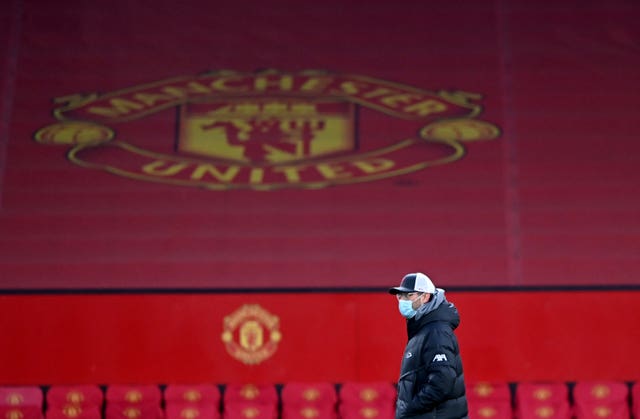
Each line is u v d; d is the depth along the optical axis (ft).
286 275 129.18
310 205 137.39
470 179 139.54
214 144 145.28
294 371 119.14
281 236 134.00
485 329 119.55
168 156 143.33
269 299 120.98
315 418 110.52
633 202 136.56
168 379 118.83
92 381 118.32
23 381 117.70
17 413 108.68
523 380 118.32
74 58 155.02
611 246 131.44
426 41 158.51
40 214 134.82
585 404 109.40
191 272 129.29
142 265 129.80
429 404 68.13
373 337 119.85
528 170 140.26
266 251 132.16
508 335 119.34
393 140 145.18
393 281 128.77
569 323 119.34
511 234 133.39
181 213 135.85
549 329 119.34
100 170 140.46
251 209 136.77
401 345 119.65
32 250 130.72
